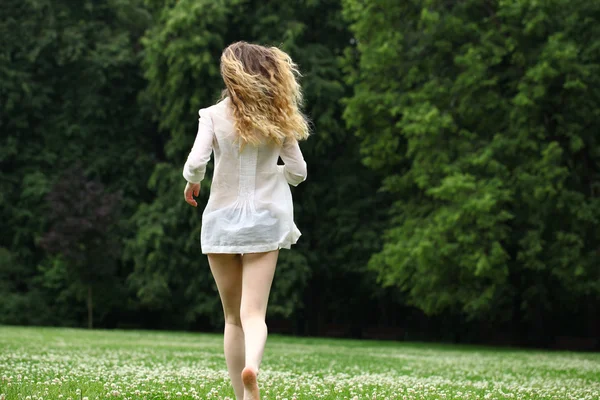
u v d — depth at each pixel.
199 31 26.44
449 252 20.66
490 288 20.84
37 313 28.75
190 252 27.47
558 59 20.38
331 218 28.50
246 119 3.83
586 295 23.50
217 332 30.58
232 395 5.05
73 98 31.00
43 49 30.03
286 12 28.09
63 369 6.86
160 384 5.68
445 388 6.30
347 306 31.34
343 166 28.61
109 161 31.00
